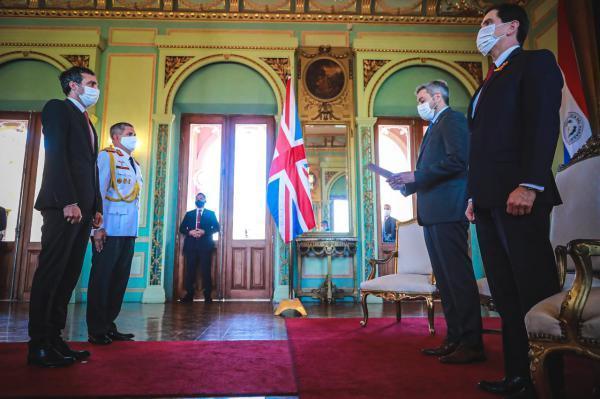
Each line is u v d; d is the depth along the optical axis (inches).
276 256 232.2
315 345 100.4
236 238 250.8
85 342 103.2
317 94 250.7
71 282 88.1
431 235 91.0
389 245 245.3
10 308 188.9
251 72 250.7
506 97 59.9
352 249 233.8
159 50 245.8
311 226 196.5
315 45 255.1
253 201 254.8
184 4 249.8
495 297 62.7
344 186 242.7
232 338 112.4
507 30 63.4
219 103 247.4
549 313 45.2
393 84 253.4
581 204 69.4
